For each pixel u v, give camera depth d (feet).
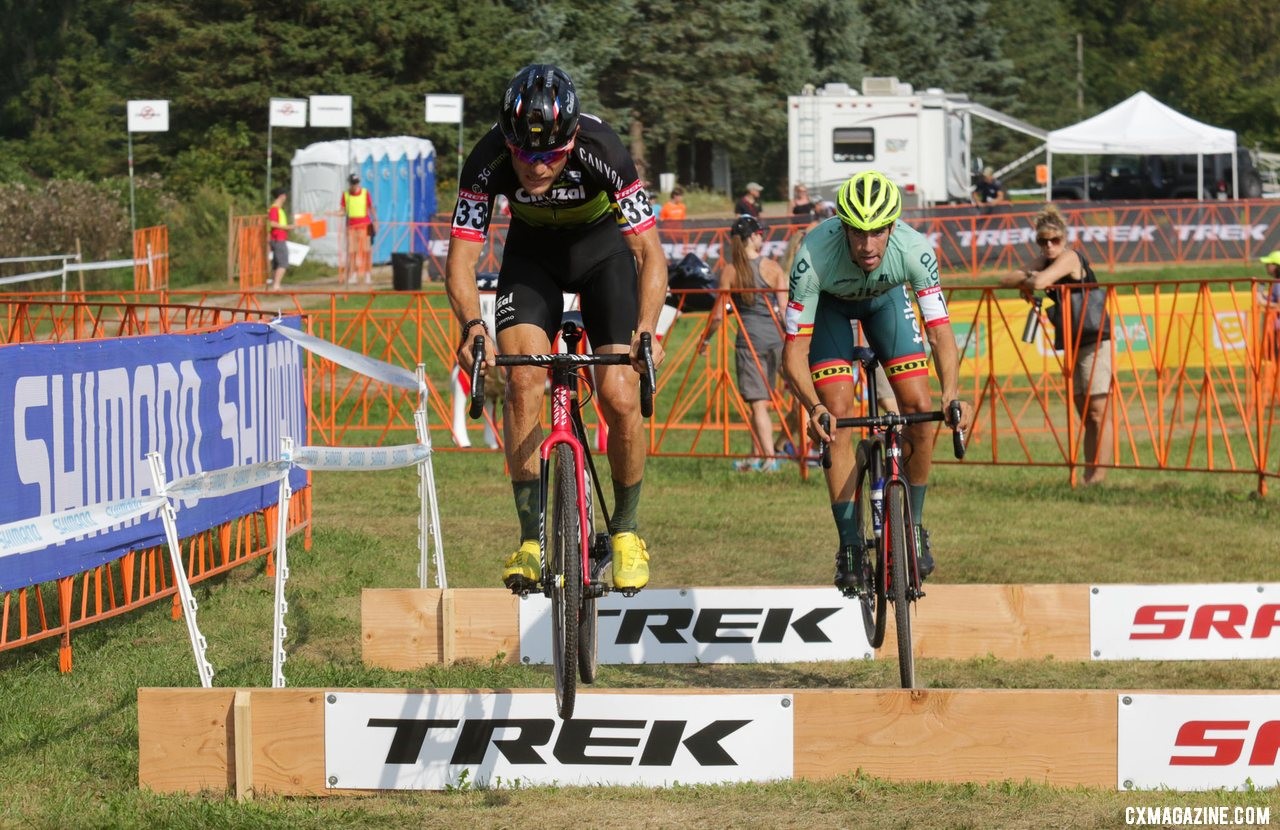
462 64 176.45
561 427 20.68
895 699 20.86
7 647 25.66
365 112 171.32
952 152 142.00
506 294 22.00
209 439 32.30
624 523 22.44
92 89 219.41
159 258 123.03
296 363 38.37
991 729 20.75
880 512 25.02
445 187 168.96
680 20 196.65
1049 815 19.52
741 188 253.44
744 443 58.90
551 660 28.30
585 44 185.68
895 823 19.30
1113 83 302.04
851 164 135.85
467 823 19.57
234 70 169.58
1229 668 27.50
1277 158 181.57
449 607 28.22
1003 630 28.43
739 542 39.37
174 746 20.95
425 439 30.45
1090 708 20.57
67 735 23.29
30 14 247.70
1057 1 314.14
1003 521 42.16
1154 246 126.62
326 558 36.76
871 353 26.11
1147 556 37.04
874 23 232.94
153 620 30.76
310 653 28.76
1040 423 65.82
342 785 21.01
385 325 66.80
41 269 112.16
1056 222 48.11
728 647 28.27
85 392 27.17
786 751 21.03
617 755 21.09
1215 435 60.95
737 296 50.52
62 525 22.00
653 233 21.42
